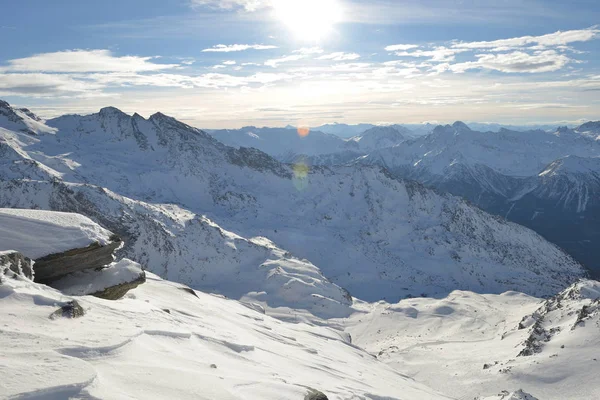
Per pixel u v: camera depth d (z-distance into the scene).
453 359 102.94
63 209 193.12
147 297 24.58
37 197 194.25
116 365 9.36
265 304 160.50
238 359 15.12
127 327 12.43
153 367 9.81
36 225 20.02
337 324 151.50
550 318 113.88
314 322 147.88
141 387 8.52
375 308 174.25
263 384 11.33
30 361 8.19
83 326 11.88
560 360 80.38
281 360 19.83
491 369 86.81
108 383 8.19
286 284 174.12
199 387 9.29
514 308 173.00
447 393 80.50
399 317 157.00
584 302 112.12
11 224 19.64
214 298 41.62
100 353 9.76
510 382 78.00
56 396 7.11
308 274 192.38
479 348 112.94
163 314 19.05
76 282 19.73
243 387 10.62
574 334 90.06
